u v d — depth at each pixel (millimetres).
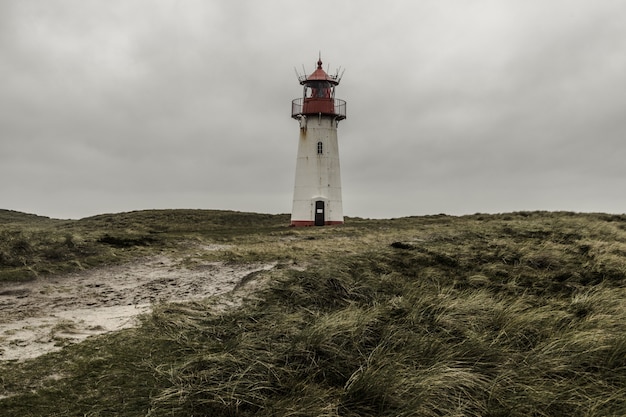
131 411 6879
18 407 6727
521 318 11227
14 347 8719
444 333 10461
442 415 7395
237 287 13727
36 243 18156
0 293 13320
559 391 8312
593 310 12586
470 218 41719
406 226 35375
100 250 19016
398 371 8242
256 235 28812
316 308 11789
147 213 54094
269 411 7039
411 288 13719
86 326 10125
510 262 18078
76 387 7418
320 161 43688
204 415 6887
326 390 7863
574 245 21266
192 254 19812
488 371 8906
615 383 8859
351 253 19047
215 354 8492
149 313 11039
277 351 8883
